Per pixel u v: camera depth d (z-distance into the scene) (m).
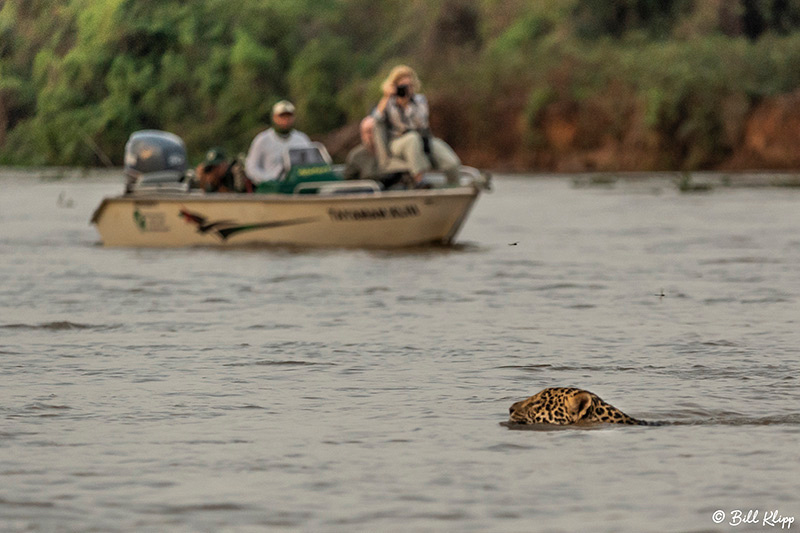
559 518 18.88
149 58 69.88
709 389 28.92
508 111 169.25
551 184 130.50
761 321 39.97
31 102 57.81
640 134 159.75
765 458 22.36
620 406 26.98
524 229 75.75
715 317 40.94
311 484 20.73
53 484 20.77
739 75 159.75
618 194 111.12
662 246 64.81
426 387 29.31
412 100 63.78
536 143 165.00
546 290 47.97
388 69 184.38
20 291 48.38
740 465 21.91
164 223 65.00
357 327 38.94
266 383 29.80
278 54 187.50
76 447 23.36
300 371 31.38
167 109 91.56
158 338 36.94
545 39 184.38
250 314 41.88
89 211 93.88
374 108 64.56
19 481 20.95
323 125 189.62
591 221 81.44
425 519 18.84
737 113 155.88
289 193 63.34
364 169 63.97
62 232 76.12
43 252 63.78
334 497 19.98
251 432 24.61
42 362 32.88
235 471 21.58
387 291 47.72
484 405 27.25
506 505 19.53
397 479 21.05
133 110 71.62
